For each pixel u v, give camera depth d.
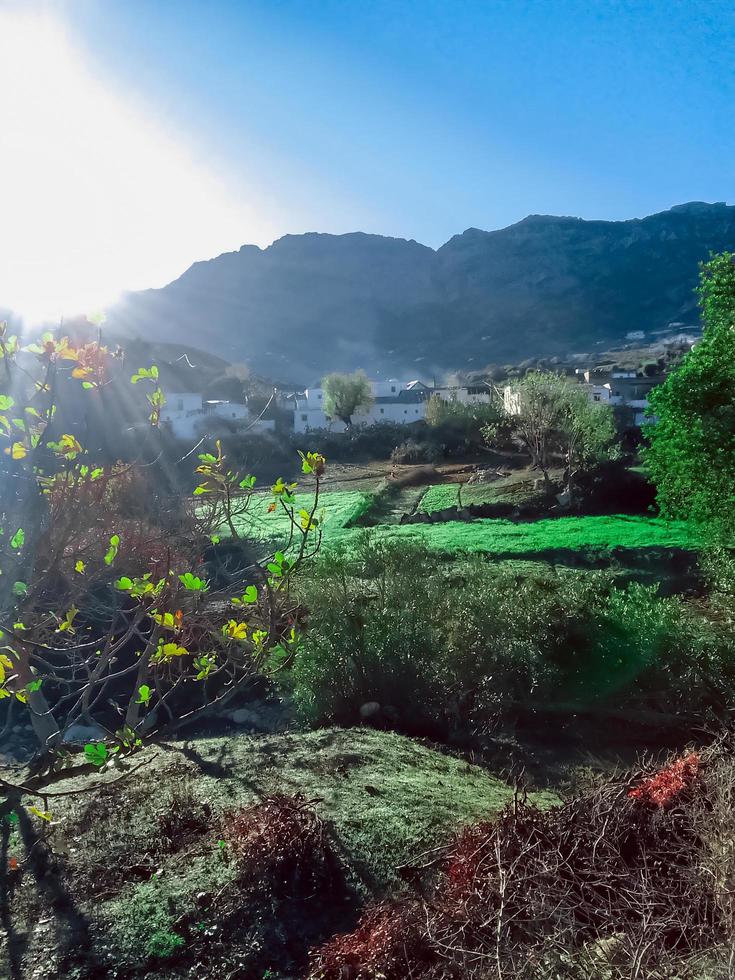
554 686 11.89
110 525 6.29
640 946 3.77
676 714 11.66
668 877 4.43
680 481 20.47
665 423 20.08
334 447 75.06
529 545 30.28
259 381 119.06
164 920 4.89
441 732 11.16
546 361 163.12
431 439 71.38
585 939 4.23
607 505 41.03
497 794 7.87
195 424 75.38
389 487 52.56
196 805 6.46
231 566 13.51
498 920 4.04
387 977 4.21
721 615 14.97
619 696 11.88
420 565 13.84
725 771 4.97
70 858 5.61
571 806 5.22
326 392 91.50
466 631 12.20
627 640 12.28
